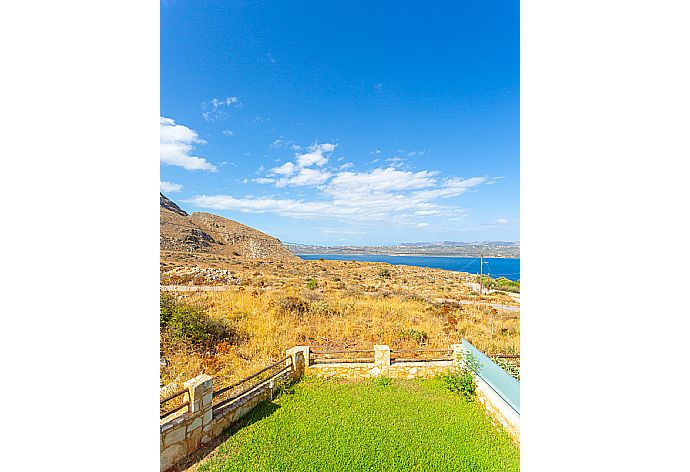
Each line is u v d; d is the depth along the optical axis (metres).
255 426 5.64
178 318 9.00
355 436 5.38
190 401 4.82
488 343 10.87
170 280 20.50
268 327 10.91
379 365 8.10
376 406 6.56
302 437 5.31
